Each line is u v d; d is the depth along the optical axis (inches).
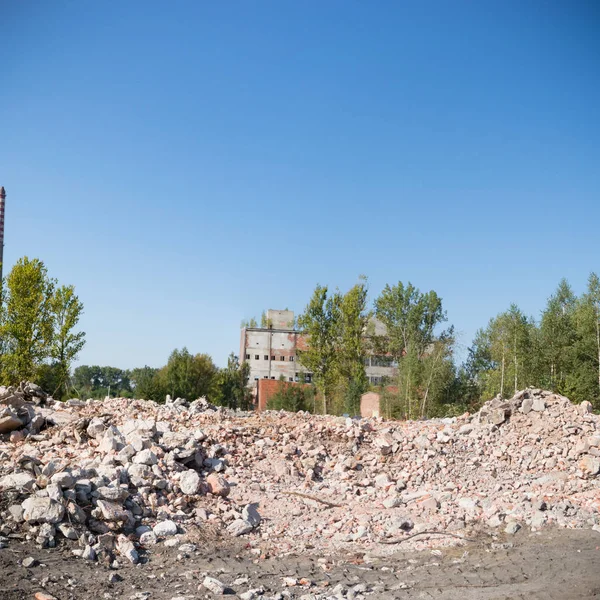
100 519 390.6
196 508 460.4
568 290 1802.4
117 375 5393.7
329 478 589.9
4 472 416.2
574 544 419.8
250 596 315.0
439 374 1726.1
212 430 631.2
